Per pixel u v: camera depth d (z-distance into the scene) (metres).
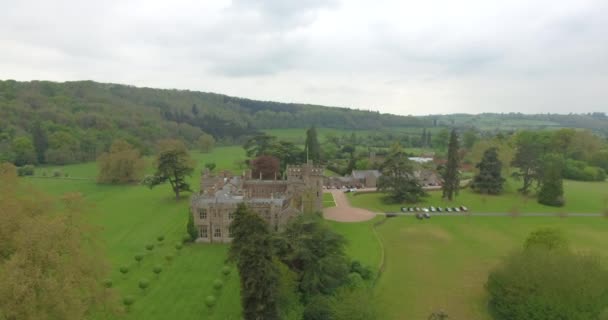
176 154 165.62
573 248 115.25
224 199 116.69
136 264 96.31
